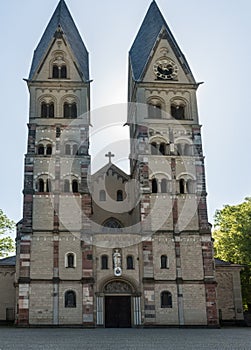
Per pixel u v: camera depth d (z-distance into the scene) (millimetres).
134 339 35750
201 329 54688
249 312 79500
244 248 74938
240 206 81625
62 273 58438
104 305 58312
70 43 69750
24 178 62000
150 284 58562
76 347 27766
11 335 40656
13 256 76188
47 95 66750
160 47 69688
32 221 60062
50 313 56969
